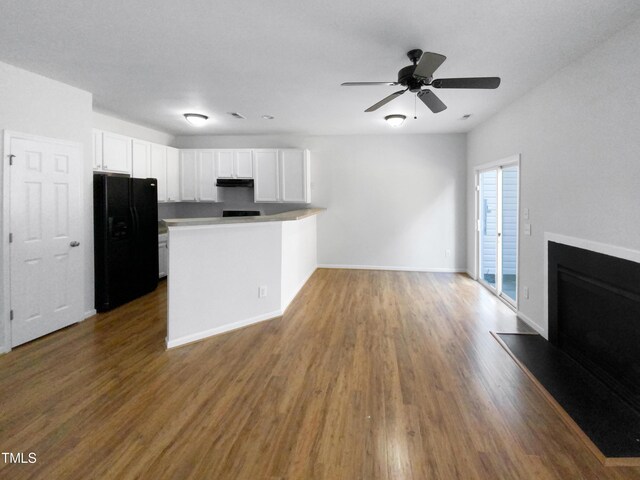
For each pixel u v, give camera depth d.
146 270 4.80
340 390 2.37
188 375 2.58
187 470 1.67
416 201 6.21
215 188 6.17
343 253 6.47
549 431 1.94
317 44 2.67
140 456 1.75
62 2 2.13
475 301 4.46
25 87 3.14
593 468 1.67
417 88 2.66
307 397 2.29
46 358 2.85
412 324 3.64
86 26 2.42
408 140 6.16
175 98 4.07
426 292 4.89
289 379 2.52
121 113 4.79
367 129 5.79
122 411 2.13
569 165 2.90
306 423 2.02
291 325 3.61
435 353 2.95
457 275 5.97
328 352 2.97
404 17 2.27
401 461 1.72
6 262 2.97
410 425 2.00
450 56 2.81
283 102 4.22
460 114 4.66
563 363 2.73
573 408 2.12
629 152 2.24
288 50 2.78
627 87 2.25
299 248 5.00
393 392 2.34
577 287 2.79
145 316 3.90
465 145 6.04
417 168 6.17
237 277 3.50
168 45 2.71
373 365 2.73
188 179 6.17
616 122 2.35
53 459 1.73
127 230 4.39
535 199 3.48
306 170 6.02
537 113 3.45
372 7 2.16
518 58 2.82
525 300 3.71
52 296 3.39
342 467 1.69
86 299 3.82
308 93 3.86
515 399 2.26
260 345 3.11
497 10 2.16
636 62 2.17
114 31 2.49
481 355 2.91
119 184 4.21
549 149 3.22
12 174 3.02
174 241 3.05
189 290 3.15
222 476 1.63
